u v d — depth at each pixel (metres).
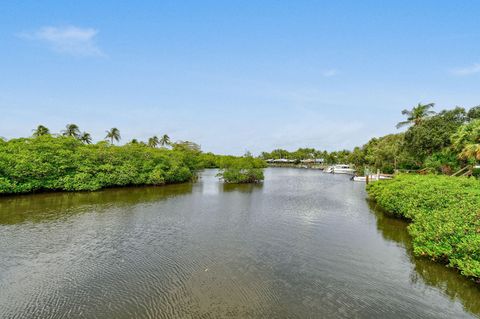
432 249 15.20
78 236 19.78
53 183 38.56
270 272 14.34
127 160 49.75
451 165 44.78
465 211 15.55
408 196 23.22
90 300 11.56
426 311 10.99
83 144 49.19
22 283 12.92
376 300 11.75
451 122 49.47
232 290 12.49
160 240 19.20
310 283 13.20
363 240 19.55
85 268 14.59
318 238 20.00
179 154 64.12
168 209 29.77
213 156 135.00
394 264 15.38
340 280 13.52
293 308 11.12
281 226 23.25
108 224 23.12
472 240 12.72
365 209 31.09
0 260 15.37
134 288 12.58
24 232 20.42
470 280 13.20
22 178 35.50
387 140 89.31
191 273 14.13
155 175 50.22
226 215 27.28
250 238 19.84
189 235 20.42
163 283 13.07
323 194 43.81
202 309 10.98
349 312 10.88
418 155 53.97
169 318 10.38
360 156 103.75
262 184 59.06
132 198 36.62
